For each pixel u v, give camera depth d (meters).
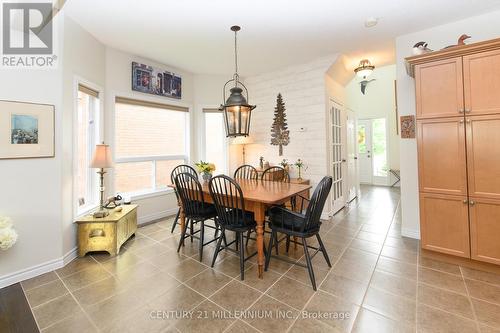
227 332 1.52
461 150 2.20
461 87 2.18
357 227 3.42
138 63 3.56
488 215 2.11
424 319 1.60
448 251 2.30
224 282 2.08
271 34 2.90
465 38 2.27
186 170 4.25
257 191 2.47
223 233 2.38
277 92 4.27
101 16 2.46
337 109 4.33
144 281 2.10
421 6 2.35
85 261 2.46
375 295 1.87
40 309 1.74
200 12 2.40
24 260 2.13
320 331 1.52
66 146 2.41
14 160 2.08
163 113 4.06
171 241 2.99
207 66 4.04
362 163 7.36
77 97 2.60
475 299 1.79
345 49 3.40
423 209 2.43
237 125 2.50
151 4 2.25
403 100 3.00
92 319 1.64
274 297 1.87
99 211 2.78
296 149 4.09
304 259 2.48
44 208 2.24
